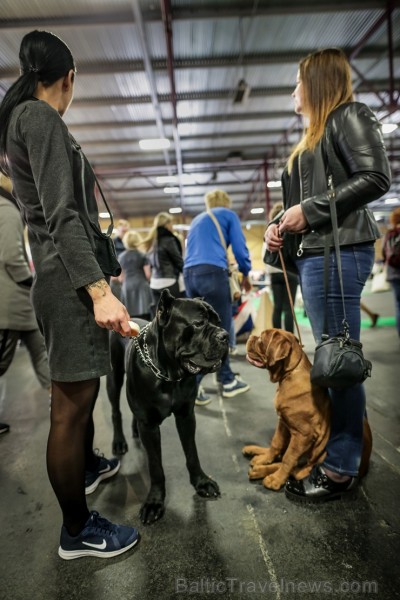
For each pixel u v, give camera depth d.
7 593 1.08
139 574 1.11
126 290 3.90
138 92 7.26
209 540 1.23
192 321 1.18
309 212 1.25
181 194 14.12
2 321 2.12
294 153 1.44
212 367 1.17
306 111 1.40
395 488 1.44
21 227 2.27
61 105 1.15
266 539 1.21
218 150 10.98
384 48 6.53
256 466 1.59
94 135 9.18
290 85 7.37
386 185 1.19
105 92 7.20
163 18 4.95
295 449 1.46
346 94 1.31
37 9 4.91
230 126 9.30
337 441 1.36
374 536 1.20
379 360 3.22
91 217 1.12
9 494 1.60
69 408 1.07
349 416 1.32
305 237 1.34
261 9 5.23
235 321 4.21
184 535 1.26
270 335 1.48
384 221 20.55
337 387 1.22
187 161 11.48
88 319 1.03
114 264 1.14
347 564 1.09
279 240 1.48
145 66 6.23
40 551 1.24
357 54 6.63
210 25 5.50
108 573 1.12
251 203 17.34
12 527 1.38
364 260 1.31
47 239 1.02
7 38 5.37
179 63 6.39
